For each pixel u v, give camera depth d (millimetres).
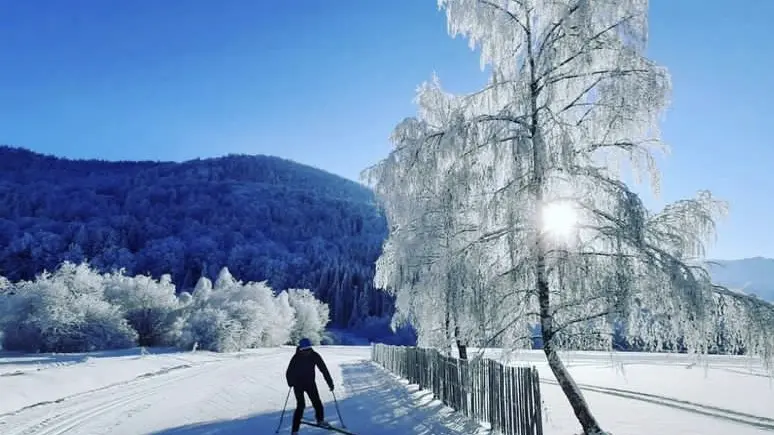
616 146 9281
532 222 8586
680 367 31234
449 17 10258
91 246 134750
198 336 56719
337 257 151625
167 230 155500
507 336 9234
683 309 7957
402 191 11734
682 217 8367
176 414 12320
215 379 22844
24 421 11422
